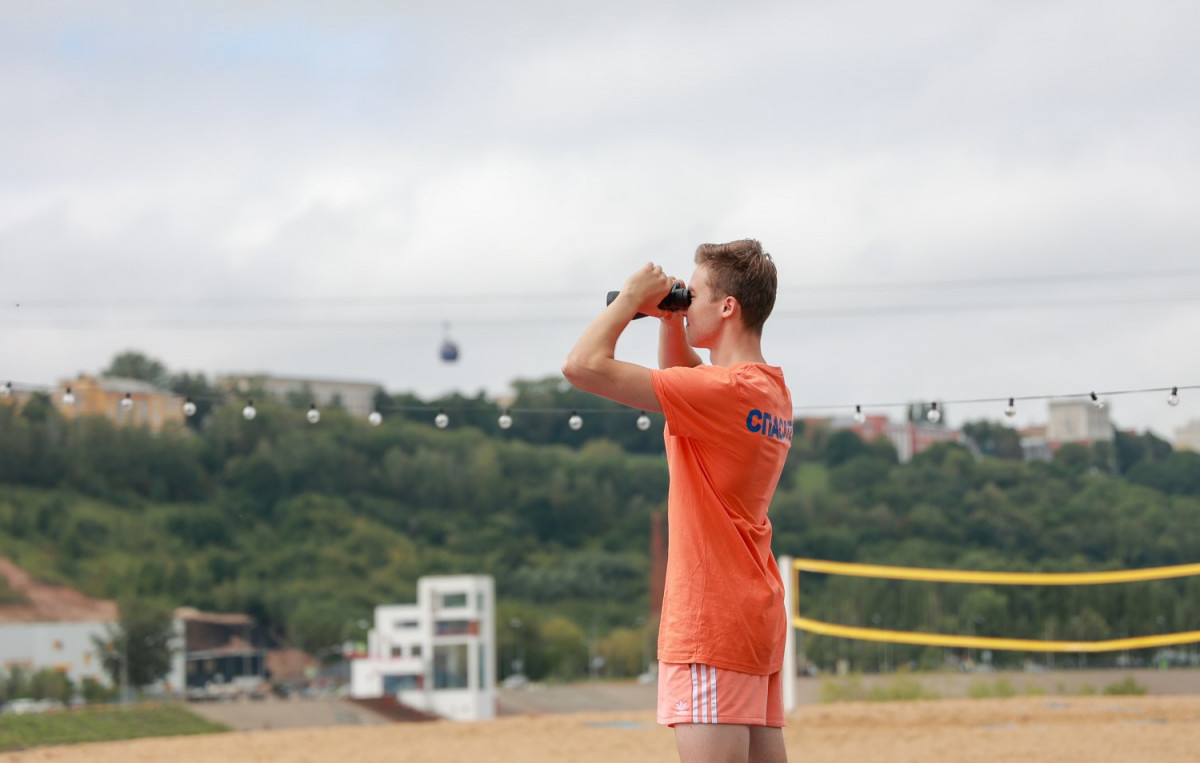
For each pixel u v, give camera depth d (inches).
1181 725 348.8
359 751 349.7
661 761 312.0
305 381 5984.3
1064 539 3230.8
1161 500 3270.2
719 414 95.7
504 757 327.6
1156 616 2006.6
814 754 315.9
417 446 5698.8
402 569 4810.5
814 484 4613.7
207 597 4333.2
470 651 2327.8
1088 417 4183.1
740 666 95.9
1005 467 4020.7
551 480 5516.7
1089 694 786.2
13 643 3024.1
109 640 3166.8
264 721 1784.0
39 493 4822.8
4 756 342.6
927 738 342.3
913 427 5167.3
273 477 5310.0
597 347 95.2
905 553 3617.1
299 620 4003.4
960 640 517.3
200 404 5610.2
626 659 3646.7
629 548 5255.9
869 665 2561.5
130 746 370.0
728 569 96.8
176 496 5187.0
